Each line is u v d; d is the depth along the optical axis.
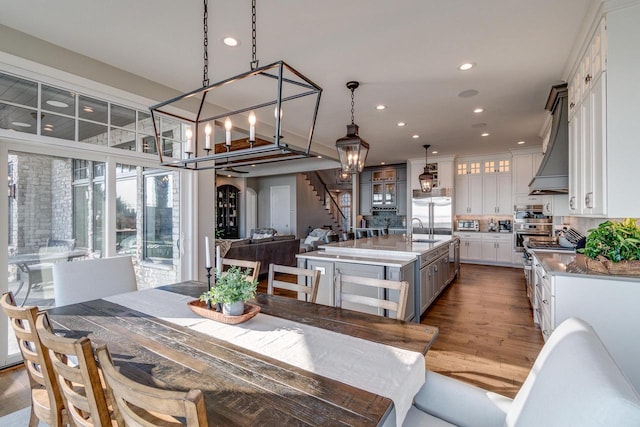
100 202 3.22
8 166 2.63
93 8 2.30
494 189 7.64
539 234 6.94
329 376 1.13
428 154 7.70
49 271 2.88
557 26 2.49
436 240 5.13
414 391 1.17
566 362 0.84
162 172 3.75
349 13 2.34
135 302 2.04
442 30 2.55
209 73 3.35
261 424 0.87
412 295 3.48
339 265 3.48
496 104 4.20
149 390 0.68
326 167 8.84
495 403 1.21
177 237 3.90
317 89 1.82
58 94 2.89
